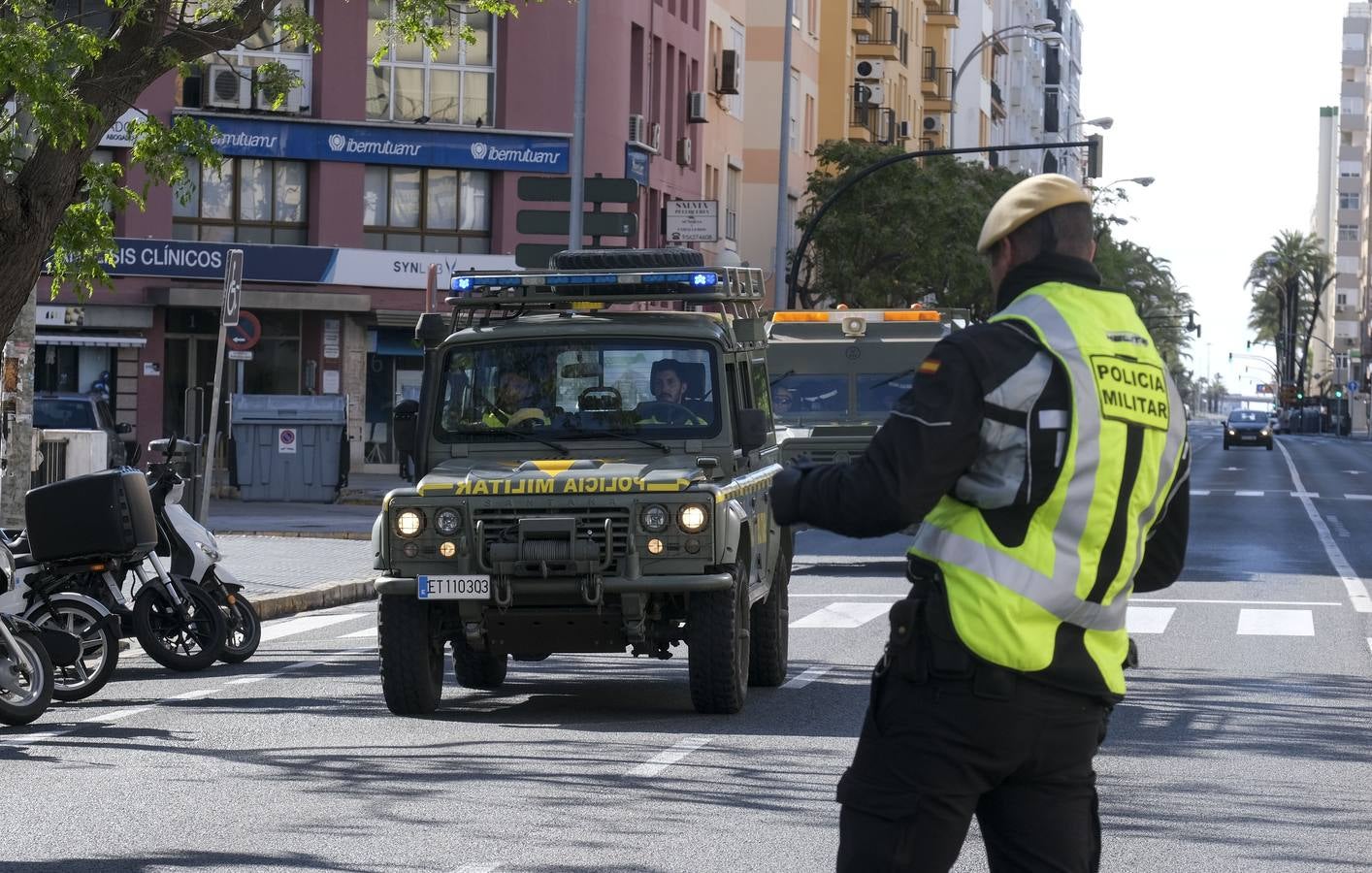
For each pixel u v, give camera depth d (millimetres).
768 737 14461
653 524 14969
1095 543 5438
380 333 56562
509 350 16453
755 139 79625
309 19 24547
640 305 21469
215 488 44656
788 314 32406
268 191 55188
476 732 14742
